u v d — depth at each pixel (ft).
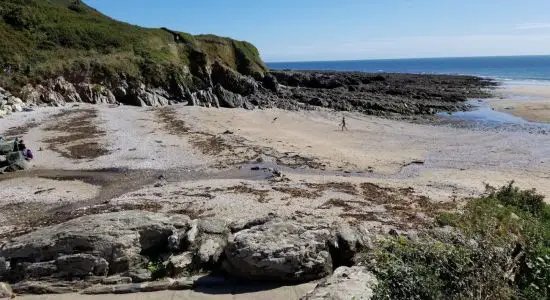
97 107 156.46
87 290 35.81
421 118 174.60
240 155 100.53
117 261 38.32
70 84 166.40
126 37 211.61
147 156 96.17
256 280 36.04
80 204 65.92
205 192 70.18
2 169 82.89
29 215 60.64
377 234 46.03
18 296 35.50
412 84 318.04
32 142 104.88
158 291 35.58
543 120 168.14
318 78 295.69
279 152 105.19
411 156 109.09
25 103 147.23
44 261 37.96
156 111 156.56
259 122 149.18
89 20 219.20
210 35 285.84
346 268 32.22
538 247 31.60
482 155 112.27
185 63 224.94
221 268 38.04
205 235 42.16
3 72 151.84
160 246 41.50
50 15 197.67
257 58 294.46
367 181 82.17
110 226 39.83
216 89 197.26
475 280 24.30
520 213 53.57
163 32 243.81
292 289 34.73
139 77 188.34
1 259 37.70
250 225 43.06
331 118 164.55
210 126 134.21
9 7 182.50
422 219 59.11
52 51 174.81
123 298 34.63
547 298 26.53
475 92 269.03
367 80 334.65
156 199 65.77
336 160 100.63
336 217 58.39
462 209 59.16
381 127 150.71
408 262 27.27
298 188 74.18
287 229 38.32
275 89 245.24
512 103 217.97
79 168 86.53
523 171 97.71
